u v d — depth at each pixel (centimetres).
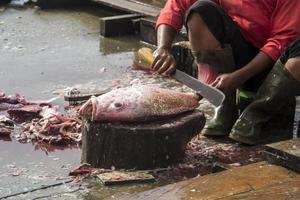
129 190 346
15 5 866
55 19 786
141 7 738
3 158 391
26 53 634
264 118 415
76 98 488
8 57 618
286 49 390
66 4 850
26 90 518
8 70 574
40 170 374
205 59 408
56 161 387
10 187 352
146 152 366
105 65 593
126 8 735
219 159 388
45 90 518
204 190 322
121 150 366
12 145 411
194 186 327
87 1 858
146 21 670
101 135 368
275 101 402
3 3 873
